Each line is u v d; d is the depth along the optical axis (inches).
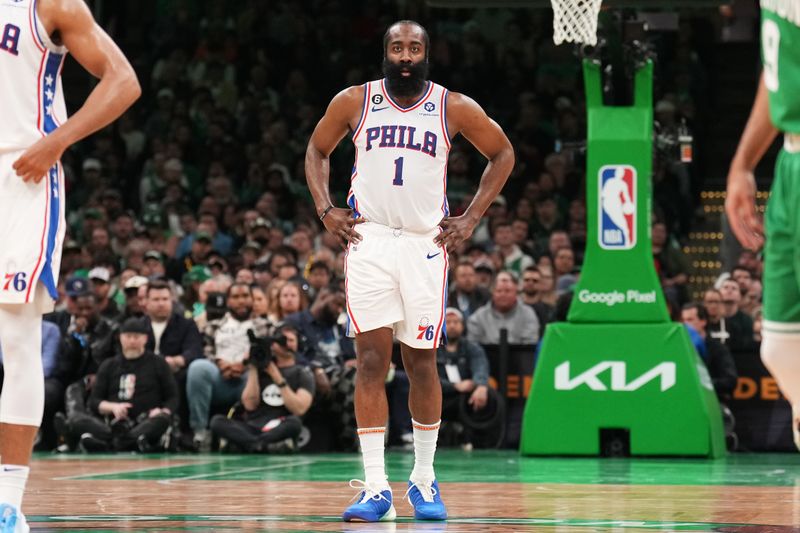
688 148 668.1
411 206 330.6
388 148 332.8
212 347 713.6
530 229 1026.7
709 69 1274.6
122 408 678.5
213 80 1261.1
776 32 220.2
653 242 951.6
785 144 224.4
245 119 1210.6
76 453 685.9
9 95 269.7
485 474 509.0
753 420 709.9
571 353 632.4
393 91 335.3
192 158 1180.5
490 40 1269.7
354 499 379.2
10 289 264.4
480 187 343.3
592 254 632.4
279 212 1114.1
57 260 273.3
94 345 716.0
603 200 628.1
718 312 761.6
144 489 423.5
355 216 337.1
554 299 851.4
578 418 628.7
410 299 329.7
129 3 1352.1
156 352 712.4
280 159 1166.3
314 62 1278.3
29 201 268.4
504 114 1208.2
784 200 221.6
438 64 1243.2
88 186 1149.1
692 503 371.6
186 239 1008.2
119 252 1013.8
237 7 1316.4
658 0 566.6
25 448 266.8
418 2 1311.5
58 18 273.4
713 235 1129.4
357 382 331.3
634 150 623.8
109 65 276.5
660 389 622.5
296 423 674.2
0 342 270.4
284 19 1293.1
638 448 621.9
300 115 1222.9
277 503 367.2
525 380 722.8
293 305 732.7
